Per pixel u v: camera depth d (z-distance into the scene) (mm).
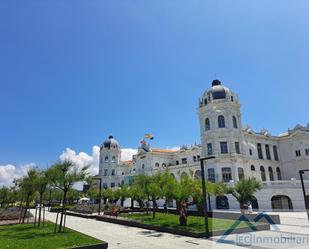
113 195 63938
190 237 19516
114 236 21047
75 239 18234
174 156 88000
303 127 71500
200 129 62000
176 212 39719
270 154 70938
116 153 112062
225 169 55875
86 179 24656
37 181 27922
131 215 38344
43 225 28438
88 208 56625
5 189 56250
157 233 22094
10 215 38750
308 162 66812
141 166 88188
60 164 24172
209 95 61719
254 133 68250
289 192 48344
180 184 27016
